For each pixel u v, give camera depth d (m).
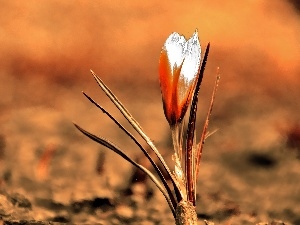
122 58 1.92
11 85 1.58
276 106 1.52
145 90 1.71
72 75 1.76
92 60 1.87
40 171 0.82
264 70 1.87
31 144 1.00
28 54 1.84
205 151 1.02
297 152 0.98
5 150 0.94
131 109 1.44
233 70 1.86
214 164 0.94
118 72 1.83
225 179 0.85
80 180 0.79
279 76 1.84
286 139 1.04
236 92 1.67
